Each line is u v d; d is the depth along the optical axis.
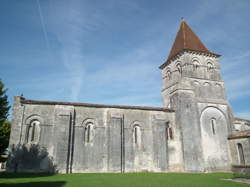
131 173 22.36
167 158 25.36
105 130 24.81
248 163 24.80
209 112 28.86
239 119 33.34
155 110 27.48
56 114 23.66
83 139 23.86
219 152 27.33
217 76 31.27
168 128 27.20
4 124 24.30
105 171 23.23
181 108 27.42
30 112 23.31
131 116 26.33
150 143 25.89
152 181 16.31
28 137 22.59
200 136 27.06
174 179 17.75
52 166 21.89
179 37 34.19
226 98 30.47
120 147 24.23
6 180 16.00
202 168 25.58
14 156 21.59
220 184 15.28
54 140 22.83
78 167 22.73
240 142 26.31
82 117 24.64
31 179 16.81
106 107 25.72
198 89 29.50
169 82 33.03
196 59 31.09
